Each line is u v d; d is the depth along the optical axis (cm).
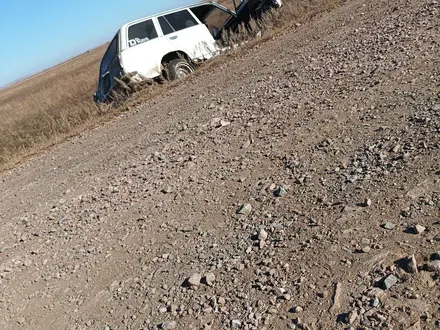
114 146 754
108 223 446
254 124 530
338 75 564
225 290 282
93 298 334
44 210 578
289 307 248
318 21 973
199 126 615
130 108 1005
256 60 880
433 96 402
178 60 1048
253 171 420
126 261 364
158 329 273
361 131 400
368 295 233
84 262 390
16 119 1909
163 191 461
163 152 581
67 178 694
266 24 1123
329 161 377
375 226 279
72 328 309
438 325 204
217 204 390
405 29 628
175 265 330
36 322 333
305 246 289
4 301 379
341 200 318
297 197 347
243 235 330
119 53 996
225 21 1226
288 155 418
